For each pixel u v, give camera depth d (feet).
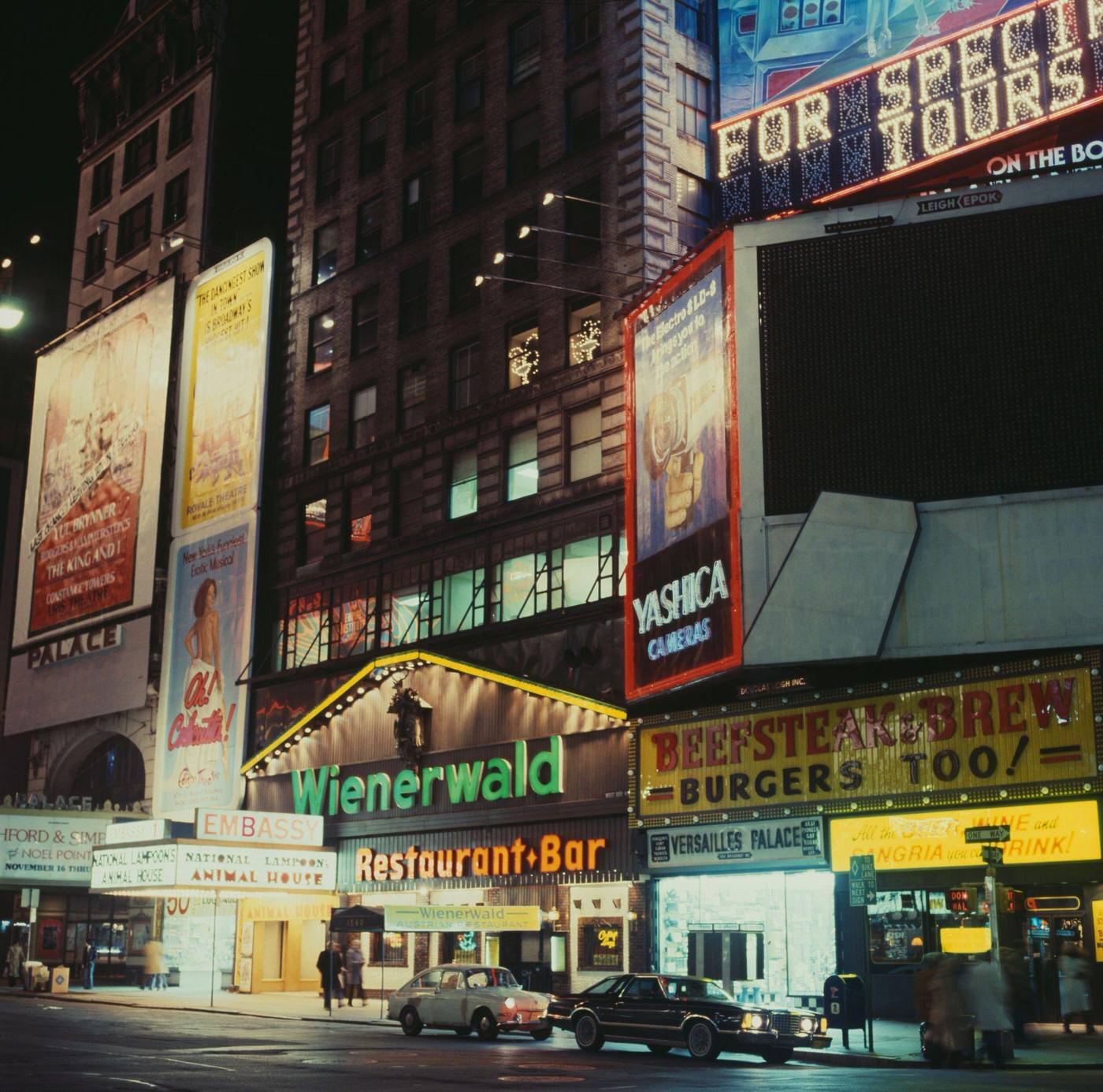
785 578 114.52
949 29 142.92
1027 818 104.17
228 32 237.66
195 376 211.20
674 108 155.63
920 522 111.75
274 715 183.73
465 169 176.96
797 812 118.21
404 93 189.37
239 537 194.49
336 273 193.57
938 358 114.32
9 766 271.90
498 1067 75.87
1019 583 107.14
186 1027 106.52
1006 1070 77.82
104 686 216.13
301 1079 65.41
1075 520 106.73
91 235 253.65
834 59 150.92
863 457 114.83
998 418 111.14
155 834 163.84
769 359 120.26
